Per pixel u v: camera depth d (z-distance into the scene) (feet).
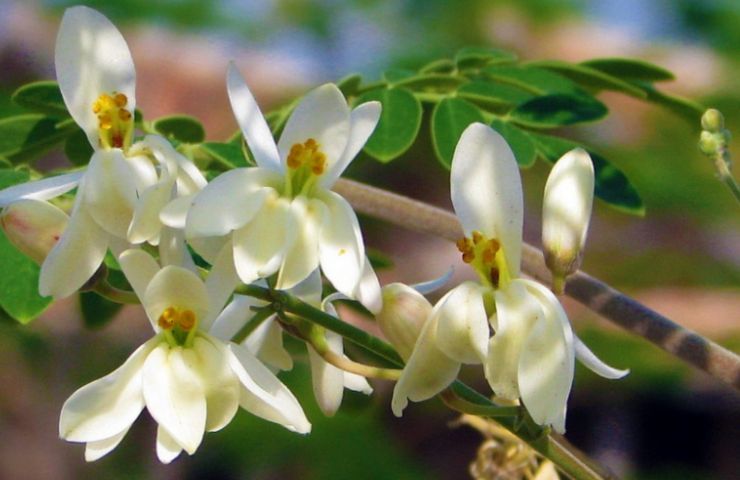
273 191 0.85
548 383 0.83
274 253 0.84
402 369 0.87
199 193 0.84
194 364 0.84
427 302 0.85
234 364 0.84
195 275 0.84
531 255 1.02
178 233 0.85
